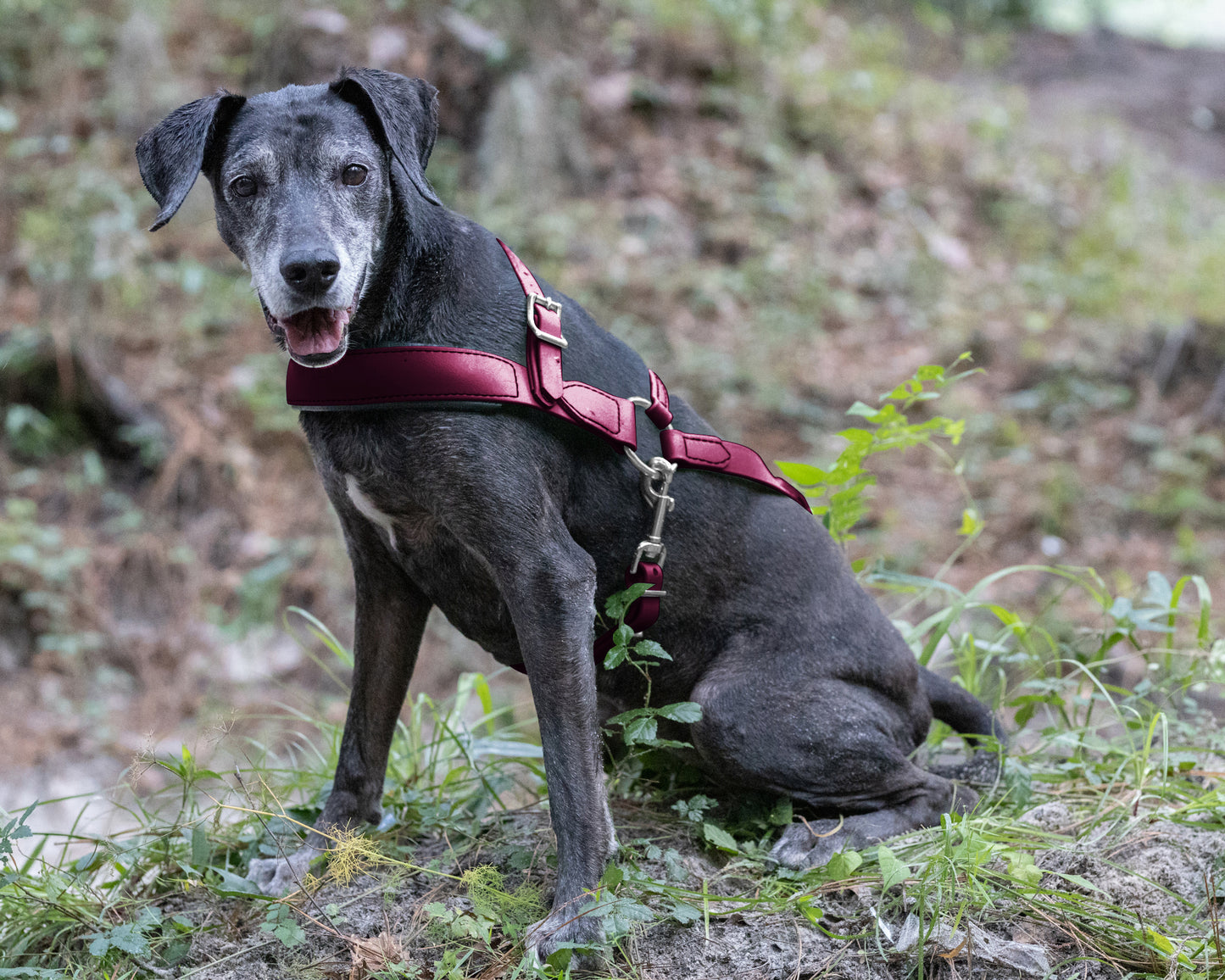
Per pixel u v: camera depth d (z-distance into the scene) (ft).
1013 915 8.64
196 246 27.76
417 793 11.02
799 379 27.55
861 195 33.96
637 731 9.35
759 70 35.73
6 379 23.80
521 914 8.77
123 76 29.37
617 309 28.45
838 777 9.75
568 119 31.71
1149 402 27.68
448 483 8.79
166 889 9.78
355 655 10.15
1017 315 30.60
